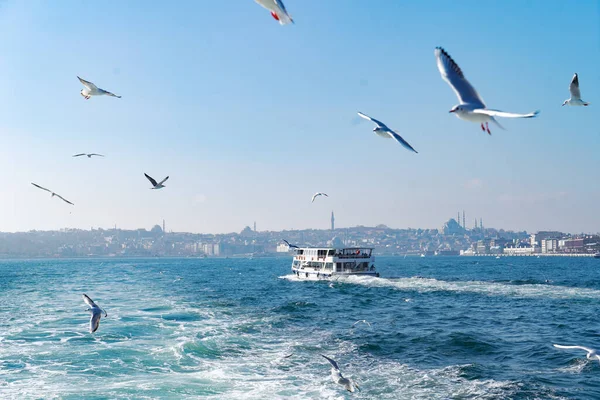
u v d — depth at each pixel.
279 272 195.00
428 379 31.67
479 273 169.38
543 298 77.12
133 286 114.81
